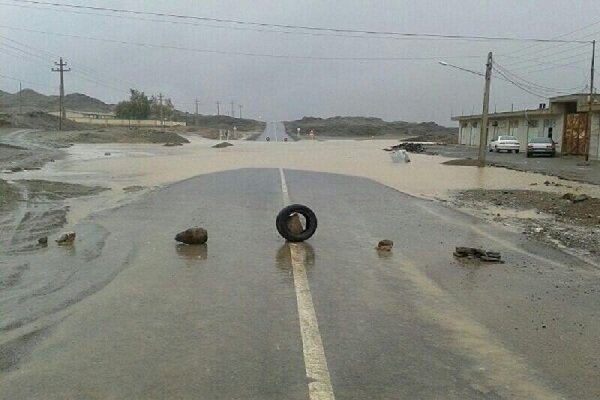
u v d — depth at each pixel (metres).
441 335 5.53
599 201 15.55
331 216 13.28
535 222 12.88
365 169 29.50
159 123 128.75
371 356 4.96
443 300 6.73
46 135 71.50
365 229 11.61
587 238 10.91
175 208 14.17
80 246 9.46
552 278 7.88
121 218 12.50
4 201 14.80
